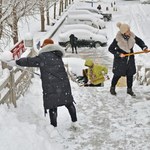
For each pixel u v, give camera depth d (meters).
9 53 5.57
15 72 7.07
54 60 5.55
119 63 7.27
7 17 15.26
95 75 9.38
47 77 5.50
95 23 27.58
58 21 34.94
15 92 6.61
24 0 17.14
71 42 22.81
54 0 23.97
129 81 7.48
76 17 27.66
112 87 7.61
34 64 5.52
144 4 50.81
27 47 9.23
